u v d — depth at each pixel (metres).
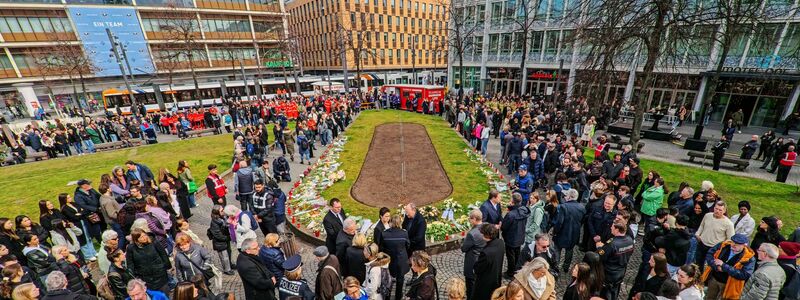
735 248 5.39
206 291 4.94
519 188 9.80
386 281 5.51
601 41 12.92
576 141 13.40
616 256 5.54
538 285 4.64
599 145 12.78
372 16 68.69
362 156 17.38
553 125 20.72
